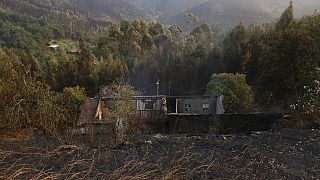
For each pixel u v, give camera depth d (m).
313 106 6.02
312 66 10.71
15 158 4.04
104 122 6.07
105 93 16.31
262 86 12.07
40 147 4.40
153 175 3.51
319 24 11.24
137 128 6.77
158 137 4.90
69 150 4.27
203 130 7.87
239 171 3.63
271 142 4.48
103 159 3.97
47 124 5.68
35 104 6.99
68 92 14.17
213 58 25.77
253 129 7.50
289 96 11.50
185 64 25.59
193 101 18.27
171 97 18.48
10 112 6.33
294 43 11.09
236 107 16.80
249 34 25.66
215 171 3.63
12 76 8.89
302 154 4.08
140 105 15.93
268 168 3.70
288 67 11.23
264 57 11.94
